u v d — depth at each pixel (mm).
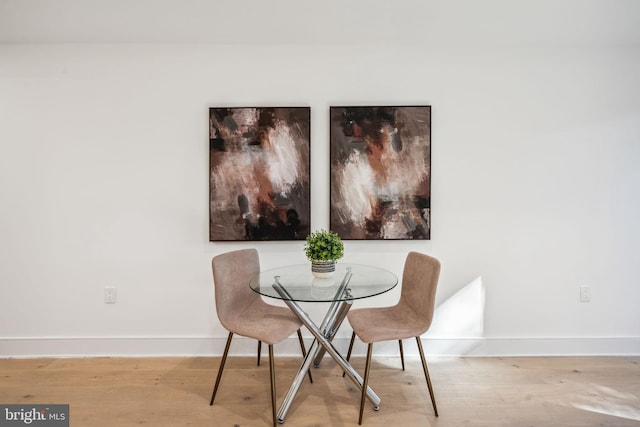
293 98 2537
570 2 2150
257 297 2377
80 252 2521
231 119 2490
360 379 1965
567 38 2443
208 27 2348
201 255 2551
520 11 2213
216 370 2352
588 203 2533
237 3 2152
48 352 2518
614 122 2521
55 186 2502
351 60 2535
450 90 2533
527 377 2260
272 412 1807
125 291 2543
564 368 2367
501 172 2539
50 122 2490
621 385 2158
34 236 2504
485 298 2559
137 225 2531
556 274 2547
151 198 2527
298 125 2500
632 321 2543
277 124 2498
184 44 2514
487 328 2559
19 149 2488
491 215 2545
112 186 2518
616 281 2539
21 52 2477
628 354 2531
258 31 2389
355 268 2291
